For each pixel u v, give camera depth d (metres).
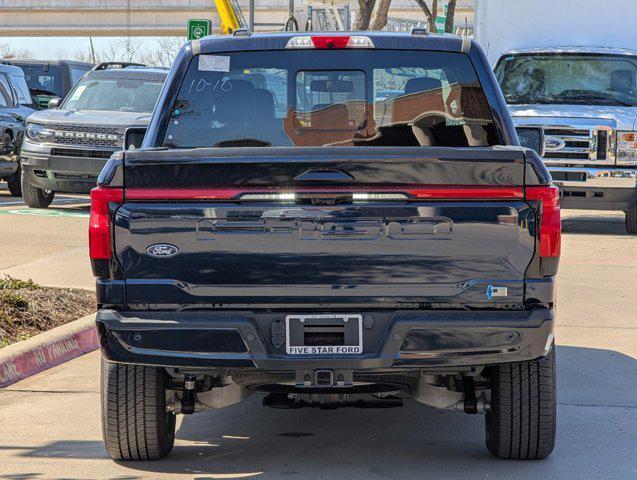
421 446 7.86
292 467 7.32
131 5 101.75
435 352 6.52
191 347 6.54
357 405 7.32
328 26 44.56
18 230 19.64
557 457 7.54
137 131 8.36
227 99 7.95
